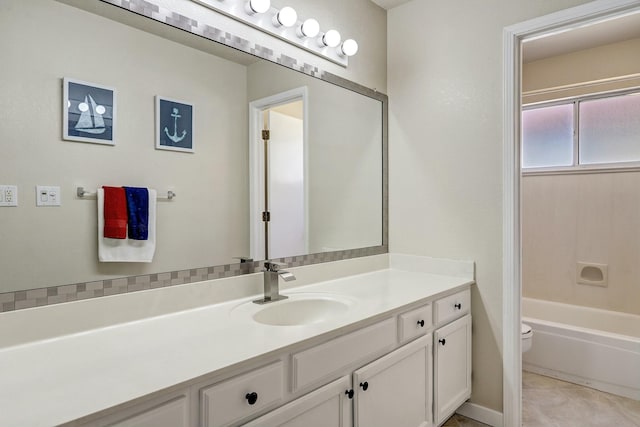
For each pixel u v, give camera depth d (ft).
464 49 7.13
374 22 7.92
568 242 10.89
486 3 6.85
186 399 2.99
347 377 4.42
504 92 6.63
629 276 9.97
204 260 5.09
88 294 4.05
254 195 5.72
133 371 3.05
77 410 2.46
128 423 2.64
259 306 5.09
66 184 3.94
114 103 4.28
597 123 10.60
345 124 7.25
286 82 6.20
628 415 7.22
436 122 7.49
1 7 3.56
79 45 4.03
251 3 5.39
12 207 3.61
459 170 7.20
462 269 7.11
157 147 4.66
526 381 8.70
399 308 5.14
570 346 8.61
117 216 4.30
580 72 10.54
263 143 5.86
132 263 4.40
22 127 3.67
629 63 9.82
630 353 7.84
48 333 3.76
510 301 6.59
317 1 6.68
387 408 4.99
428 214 7.63
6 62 3.58
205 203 5.13
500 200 6.71
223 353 3.43
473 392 7.06
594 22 5.97
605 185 10.31
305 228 6.51
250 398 3.39
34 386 2.79
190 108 4.98
